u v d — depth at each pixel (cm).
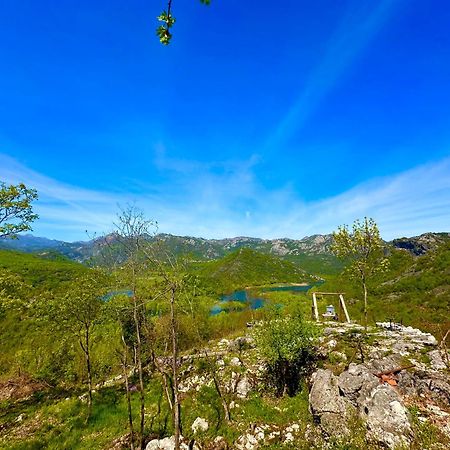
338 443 1112
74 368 2467
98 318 1859
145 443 1390
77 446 1443
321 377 1397
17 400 2142
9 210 1728
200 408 1609
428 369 1520
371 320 3231
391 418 1074
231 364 2005
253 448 1270
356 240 2106
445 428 1062
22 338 2850
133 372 2245
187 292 1848
